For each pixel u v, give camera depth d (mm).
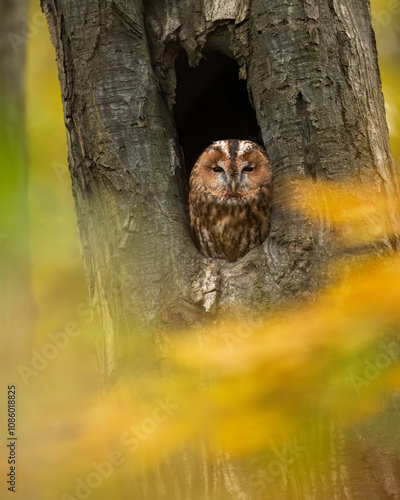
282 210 9023
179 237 9305
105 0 9688
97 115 9594
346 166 9086
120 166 9461
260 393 8156
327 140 9102
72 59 9812
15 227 11609
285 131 9203
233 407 8188
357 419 8102
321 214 8836
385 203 9203
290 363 8211
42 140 15445
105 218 9492
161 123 9820
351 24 9797
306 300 8500
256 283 8719
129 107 9609
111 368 9070
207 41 9766
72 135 9828
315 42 9305
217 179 11625
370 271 8586
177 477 8445
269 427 8086
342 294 8477
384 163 9578
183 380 8531
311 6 9391
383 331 8398
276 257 8805
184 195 10172
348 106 9352
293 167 9102
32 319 12094
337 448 8062
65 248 15391
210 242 11992
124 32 9727
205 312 8734
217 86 11242
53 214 15414
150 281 9117
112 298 9273
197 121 12227
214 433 8266
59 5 9961
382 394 8188
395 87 15109
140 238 9297
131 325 9031
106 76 9641
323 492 8008
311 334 8289
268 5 9383
